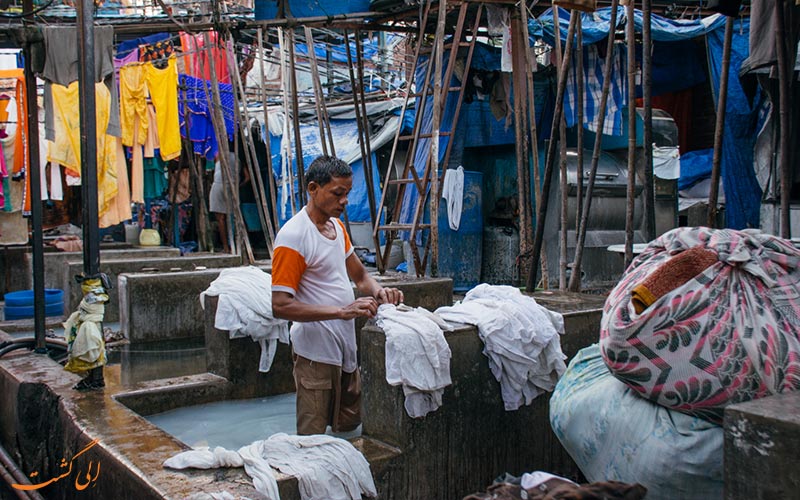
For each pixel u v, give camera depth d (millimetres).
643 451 2604
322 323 3680
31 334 6965
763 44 4359
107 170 9594
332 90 12805
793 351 2381
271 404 4855
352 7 7641
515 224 9812
